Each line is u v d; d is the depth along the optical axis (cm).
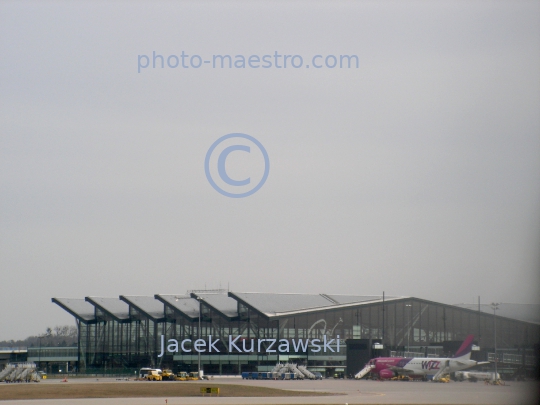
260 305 11100
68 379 10969
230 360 11038
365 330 10894
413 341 10744
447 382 9669
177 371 11319
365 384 9019
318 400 6012
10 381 10350
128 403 5572
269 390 7406
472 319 10438
